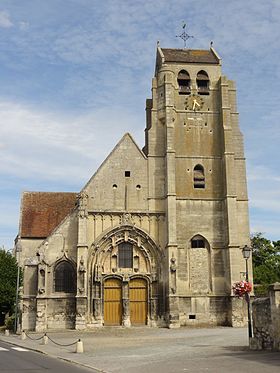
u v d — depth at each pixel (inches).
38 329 2089.1
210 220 2293.3
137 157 2321.6
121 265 2222.0
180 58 2504.9
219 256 2258.9
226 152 2320.4
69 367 926.4
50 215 2719.0
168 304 2134.6
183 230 2263.8
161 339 1573.6
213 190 2333.9
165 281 2192.4
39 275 2142.0
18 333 2085.4
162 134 2361.0
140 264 2226.9
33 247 2620.6
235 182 2303.2
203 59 2518.5
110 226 2226.9
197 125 2406.5
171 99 2358.5
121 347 1337.4
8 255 2763.3
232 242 2213.3
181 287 2203.5
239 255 2219.5
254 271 3243.1
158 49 2556.6
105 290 2188.7
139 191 2283.5
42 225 2672.2
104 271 2196.1
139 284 2218.3
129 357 1088.2
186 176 2333.9
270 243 3599.9
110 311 2174.0
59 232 2217.0
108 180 2276.1
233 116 2432.3
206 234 2273.6
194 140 2388.0
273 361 904.3
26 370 863.7
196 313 2187.5
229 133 2347.4
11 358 1074.7
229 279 2194.9
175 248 2178.9
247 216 2303.2
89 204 2236.7
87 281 2150.6
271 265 3435.0
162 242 2244.1
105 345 1406.3
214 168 2364.7
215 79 2482.8
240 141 2395.4
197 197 2310.5
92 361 1025.5
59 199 2802.7
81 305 2080.5
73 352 1225.4
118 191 2271.2
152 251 2237.9
